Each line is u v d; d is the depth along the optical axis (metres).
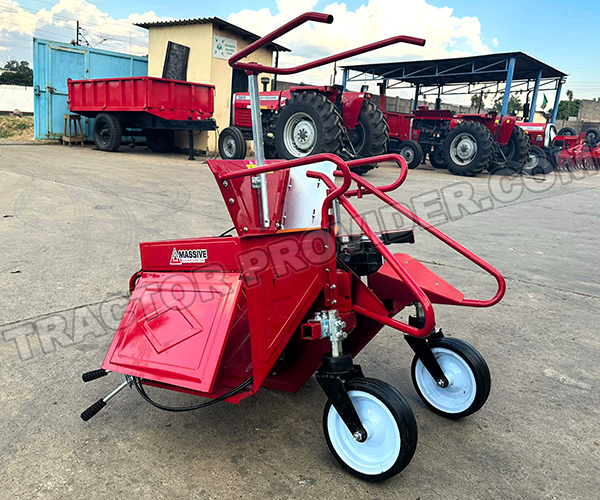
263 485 1.78
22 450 1.92
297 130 9.77
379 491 1.78
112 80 11.68
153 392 2.43
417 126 14.45
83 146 13.97
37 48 13.56
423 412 2.36
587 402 2.47
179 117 11.48
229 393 1.82
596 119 40.81
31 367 2.56
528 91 19.09
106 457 1.91
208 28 13.27
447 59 15.70
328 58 1.95
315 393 2.47
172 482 1.78
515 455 2.04
